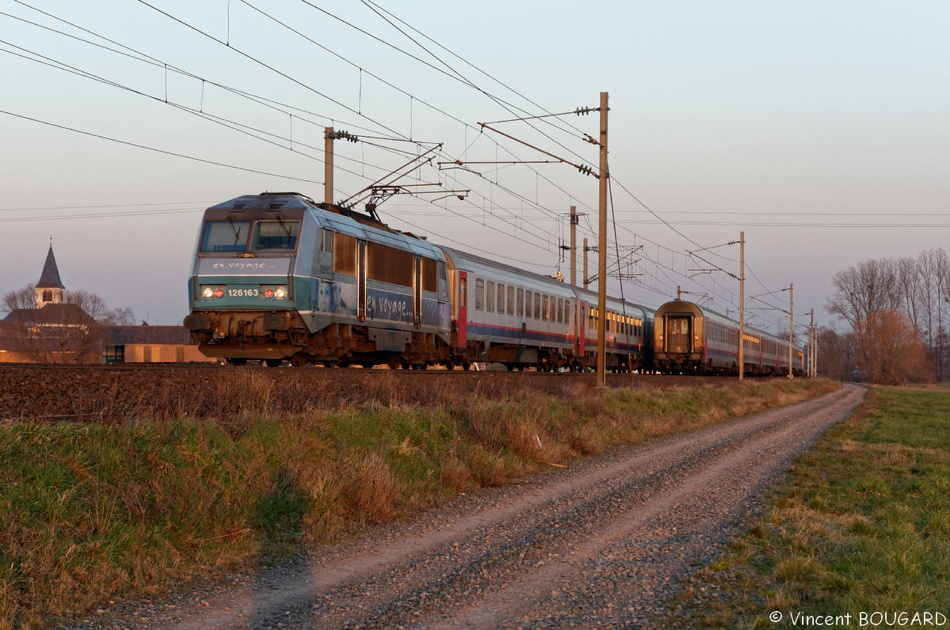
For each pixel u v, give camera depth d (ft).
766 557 29.25
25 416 32.81
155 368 51.98
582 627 21.49
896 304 377.30
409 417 46.57
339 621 21.90
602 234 90.68
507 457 49.57
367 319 74.43
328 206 72.64
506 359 116.06
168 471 29.96
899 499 41.47
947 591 24.41
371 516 34.55
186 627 21.25
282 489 33.01
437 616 22.40
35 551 23.26
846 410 124.16
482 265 105.60
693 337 172.65
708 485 45.93
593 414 71.46
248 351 66.54
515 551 30.09
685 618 22.24
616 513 37.58
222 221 67.05
